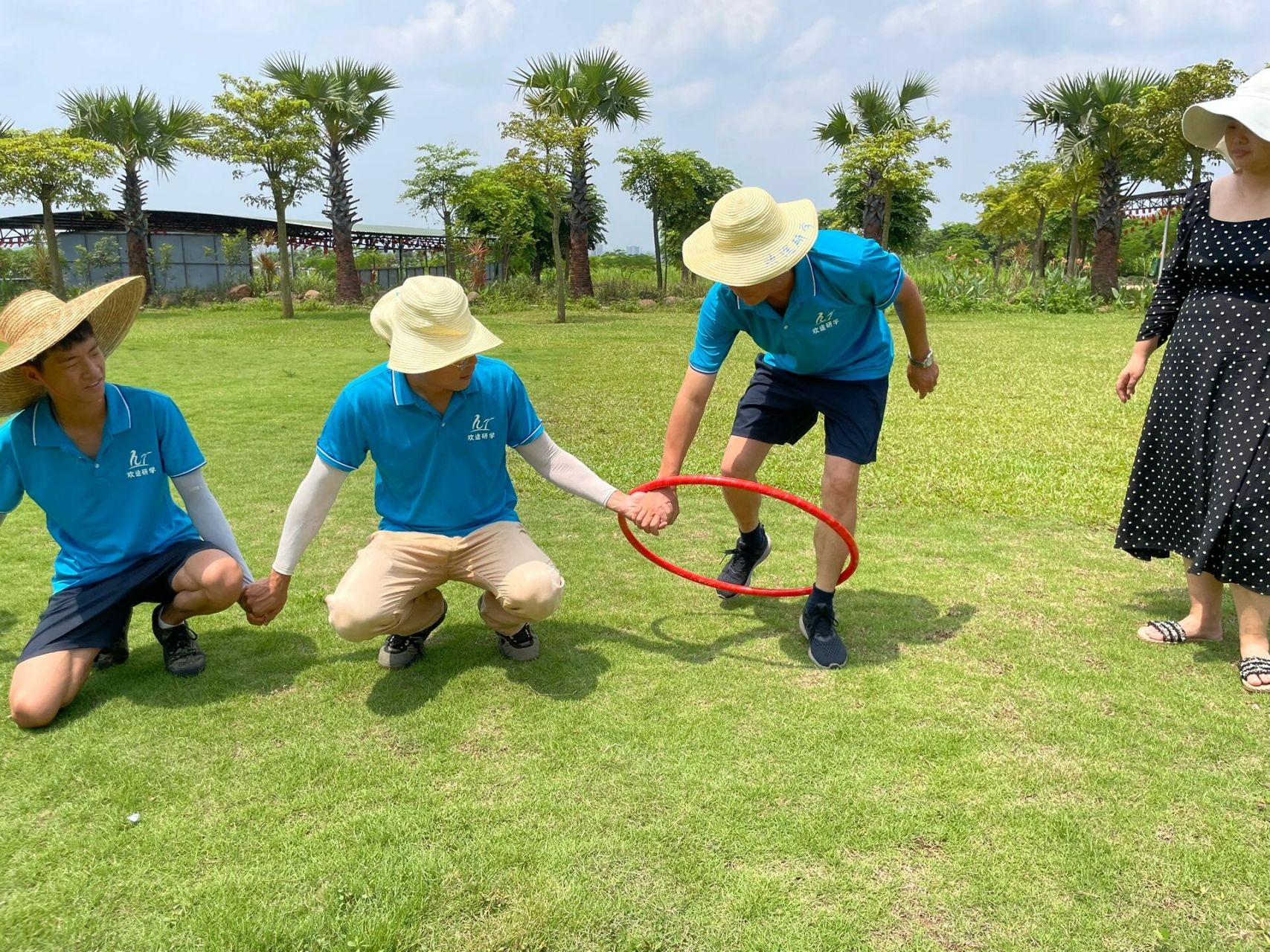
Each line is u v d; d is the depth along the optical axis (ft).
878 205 86.74
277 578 9.68
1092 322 70.44
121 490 9.62
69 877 6.87
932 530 15.87
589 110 72.49
